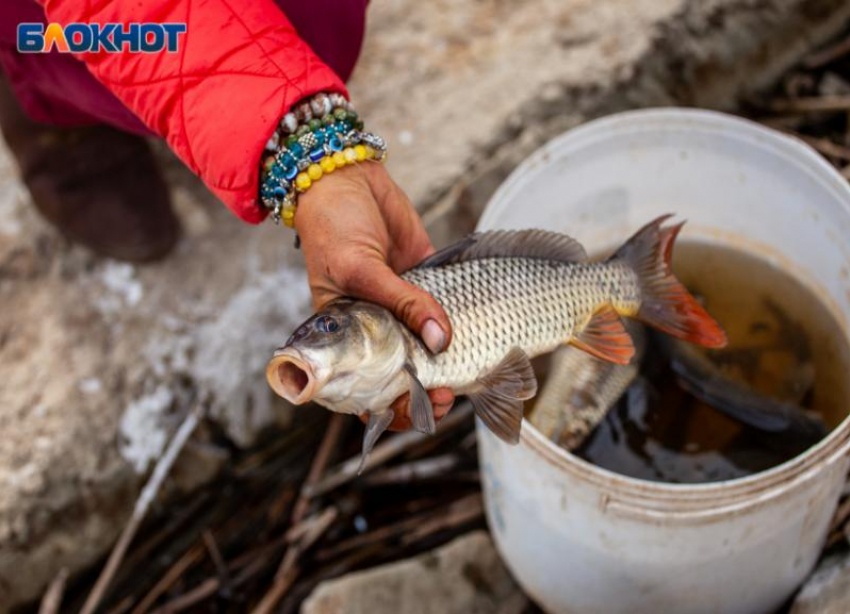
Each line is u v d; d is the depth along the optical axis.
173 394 1.08
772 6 1.34
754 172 0.95
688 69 1.28
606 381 0.91
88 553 1.05
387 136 1.21
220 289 1.12
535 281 0.76
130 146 1.12
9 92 1.07
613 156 0.97
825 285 0.93
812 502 0.82
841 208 0.88
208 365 1.09
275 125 0.73
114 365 1.09
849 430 0.78
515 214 0.92
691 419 0.89
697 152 0.97
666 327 0.82
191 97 0.74
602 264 0.80
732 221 0.99
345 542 1.07
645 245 0.82
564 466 0.79
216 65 0.73
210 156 0.75
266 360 1.09
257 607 1.05
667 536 0.80
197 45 0.73
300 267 1.12
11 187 1.22
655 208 1.01
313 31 0.90
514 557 0.96
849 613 0.84
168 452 1.06
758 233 0.98
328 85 0.75
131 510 1.07
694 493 0.76
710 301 0.97
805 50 1.38
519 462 0.84
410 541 1.07
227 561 1.09
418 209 1.15
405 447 1.10
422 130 1.21
